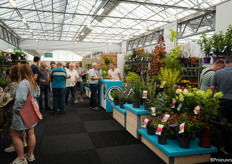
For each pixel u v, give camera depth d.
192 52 7.17
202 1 10.02
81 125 4.20
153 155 2.76
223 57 4.38
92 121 4.52
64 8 14.44
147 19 13.85
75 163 2.52
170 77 3.67
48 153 2.81
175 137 2.79
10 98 2.54
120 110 4.18
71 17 16.77
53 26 17.98
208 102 2.55
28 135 2.46
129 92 4.10
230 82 2.77
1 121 2.59
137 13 13.67
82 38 23.00
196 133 2.50
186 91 2.67
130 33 19.50
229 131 2.73
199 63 5.48
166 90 3.43
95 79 5.76
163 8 11.73
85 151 2.88
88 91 8.56
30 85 2.34
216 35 4.64
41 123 4.33
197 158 2.48
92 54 34.44
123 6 12.88
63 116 4.97
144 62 9.94
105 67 9.12
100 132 3.74
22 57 8.43
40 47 21.94
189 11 11.32
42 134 3.61
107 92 5.50
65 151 2.88
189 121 2.45
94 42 23.91
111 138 3.42
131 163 2.52
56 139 3.36
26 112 2.26
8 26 16.09
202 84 3.42
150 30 16.42
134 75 5.56
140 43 20.22
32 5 12.34
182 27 13.22
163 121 2.60
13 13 13.12
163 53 4.66
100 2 12.84
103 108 6.02
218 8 6.01
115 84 5.59
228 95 2.79
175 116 2.68
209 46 4.73
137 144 3.16
